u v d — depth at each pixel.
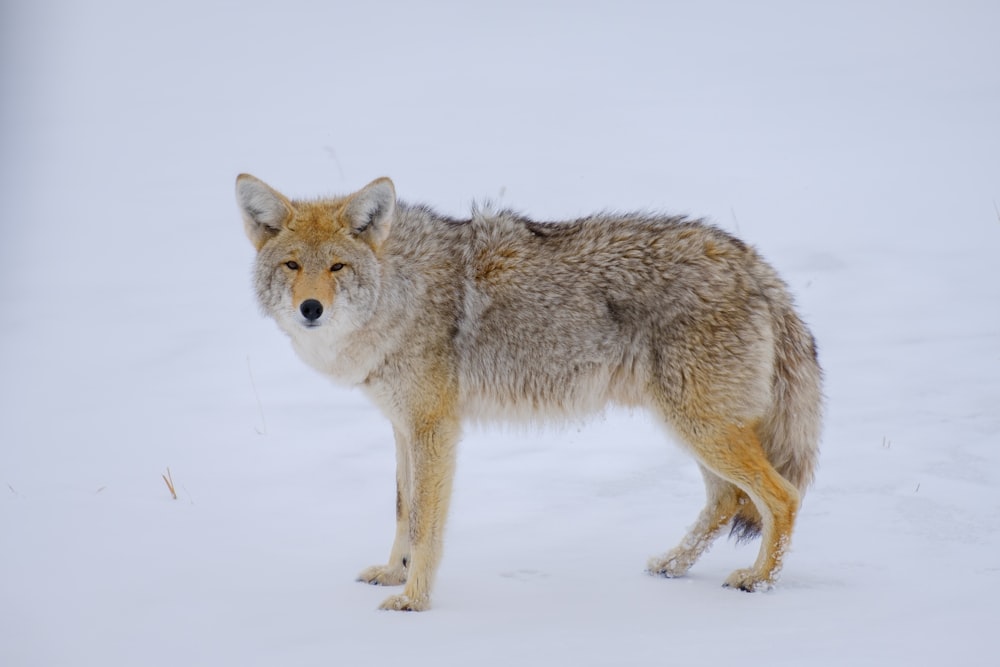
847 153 24.86
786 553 8.23
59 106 40.34
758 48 41.72
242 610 7.95
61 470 11.78
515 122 31.12
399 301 8.84
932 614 7.05
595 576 8.66
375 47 51.62
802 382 8.98
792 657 6.25
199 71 47.34
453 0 68.75
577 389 9.12
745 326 8.62
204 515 10.43
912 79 32.84
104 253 22.06
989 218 19.08
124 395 14.59
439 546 8.35
